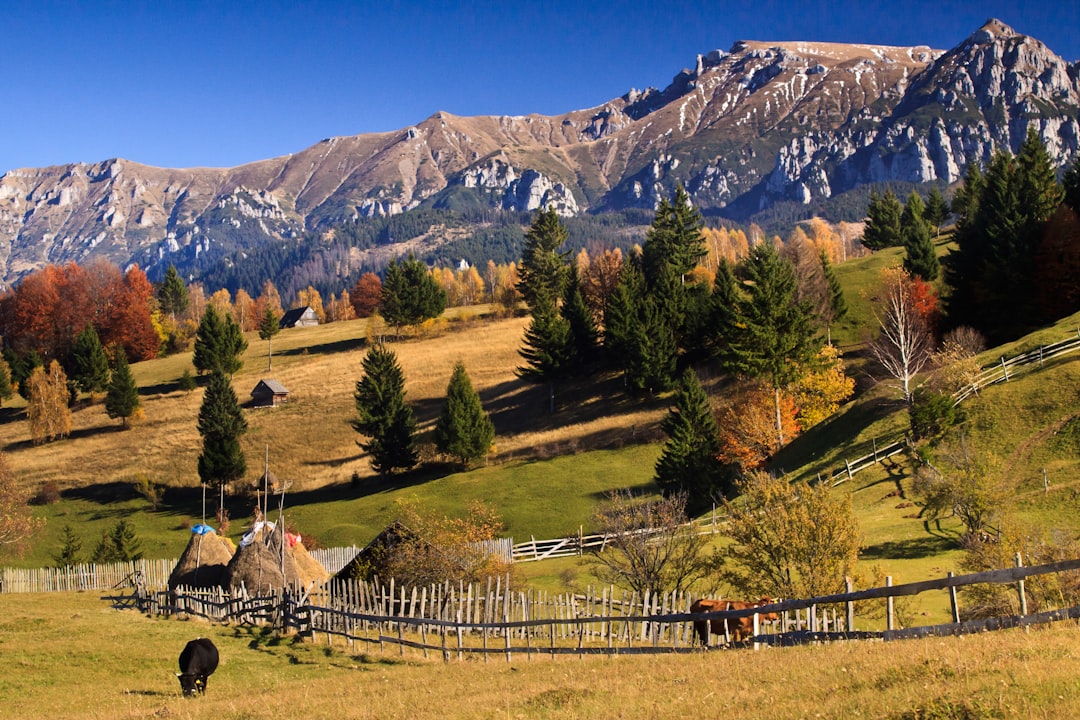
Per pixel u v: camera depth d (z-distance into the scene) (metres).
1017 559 17.67
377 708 17.47
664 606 26.62
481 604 31.84
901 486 51.47
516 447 93.56
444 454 94.00
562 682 18.16
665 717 13.26
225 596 36.25
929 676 12.73
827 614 28.55
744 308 82.62
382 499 84.94
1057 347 59.72
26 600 45.84
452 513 75.06
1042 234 85.38
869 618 30.72
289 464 100.38
